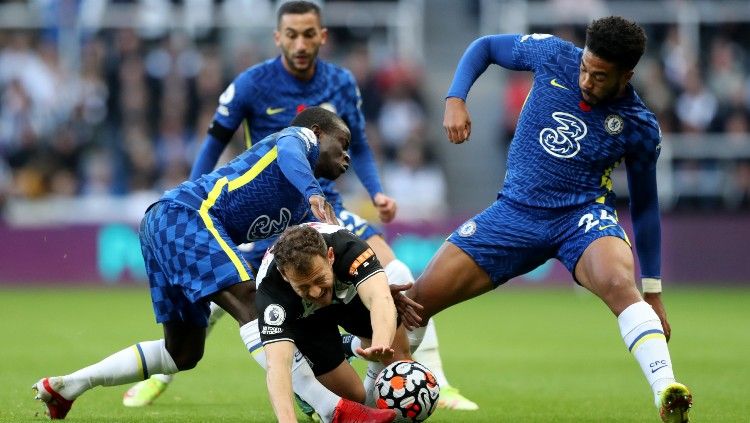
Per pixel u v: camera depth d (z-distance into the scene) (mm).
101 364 22750
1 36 71938
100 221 68562
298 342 20500
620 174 68750
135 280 68250
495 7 80500
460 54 81875
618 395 28578
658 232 22766
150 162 69125
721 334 45594
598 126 22000
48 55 72000
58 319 49812
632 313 20812
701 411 25000
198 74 70625
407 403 20203
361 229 27703
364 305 20234
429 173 70438
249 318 20609
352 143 29672
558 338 44625
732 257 68688
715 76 72125
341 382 20953
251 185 21844
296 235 18359
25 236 68812
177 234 21312
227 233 21953
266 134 28547
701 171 70000
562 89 22219
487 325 50219
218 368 34250
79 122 70125
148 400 26016
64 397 22734
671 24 74938
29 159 69812
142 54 71812
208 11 73250
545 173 22344
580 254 21891
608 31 20641
